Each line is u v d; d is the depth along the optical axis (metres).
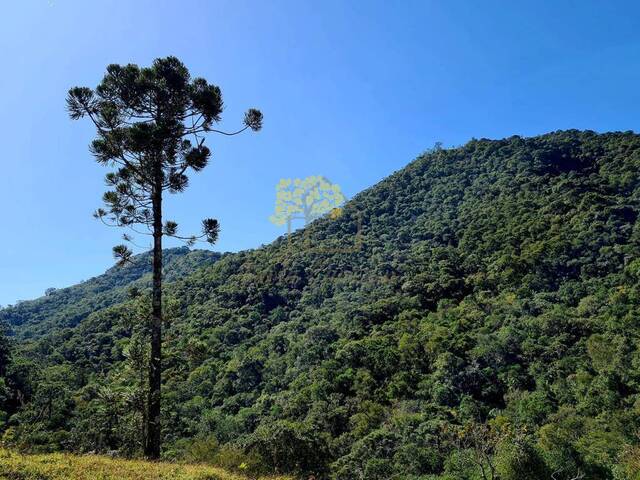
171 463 10.07
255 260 87.50
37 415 33.50
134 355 12.96
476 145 116.88
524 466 21.00
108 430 13.97
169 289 82.50
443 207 97.12
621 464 21.58
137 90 12.54
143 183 13.39
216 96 13.07
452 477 23.48
